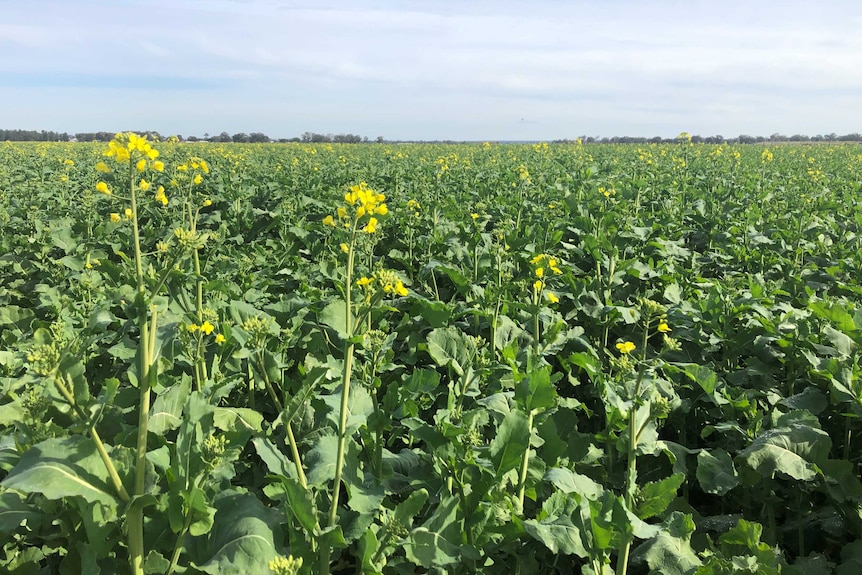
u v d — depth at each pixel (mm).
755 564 3164
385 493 3234
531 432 3793
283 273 8266
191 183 6898
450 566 3396
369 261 7875
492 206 13180
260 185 17781
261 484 4457
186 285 5227
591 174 18406
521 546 3709
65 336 4512
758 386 5508
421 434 3510
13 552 3273
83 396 2488
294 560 2578
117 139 2785
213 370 4297
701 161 27750
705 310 6234
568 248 9656
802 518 4270
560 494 3559
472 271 8539
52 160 27172
